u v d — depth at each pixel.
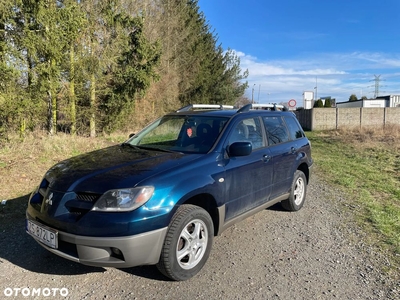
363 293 3.21
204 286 3.27
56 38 9.78
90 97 14.50
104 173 3.23
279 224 5.09
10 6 8.75
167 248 3.11
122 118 16.67
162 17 25.11
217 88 33.22
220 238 4.51
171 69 26.09
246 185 4.16
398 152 13.65
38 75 10.01
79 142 10.97
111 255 2.93
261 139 4.74
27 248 4.00
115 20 14.35
